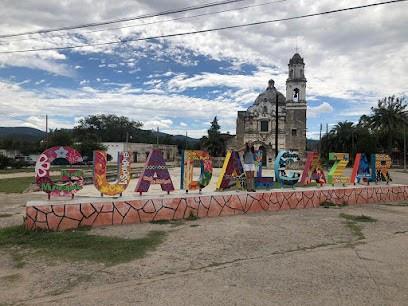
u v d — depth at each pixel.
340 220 11.55
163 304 5.12
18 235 8.88
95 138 80.56
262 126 70.50
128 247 7.98
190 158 12.59
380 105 61.94
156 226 10.28
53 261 7.03
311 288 5.73
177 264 6.89
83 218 9.98
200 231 9.70
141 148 80.62
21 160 52.31
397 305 5.13
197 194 12.20
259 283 5.95
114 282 5.97
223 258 7.29
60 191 10.45
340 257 7.44
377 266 6.86
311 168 15.48
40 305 5.11
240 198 12.68
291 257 7.40
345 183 16.59
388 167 17.81
